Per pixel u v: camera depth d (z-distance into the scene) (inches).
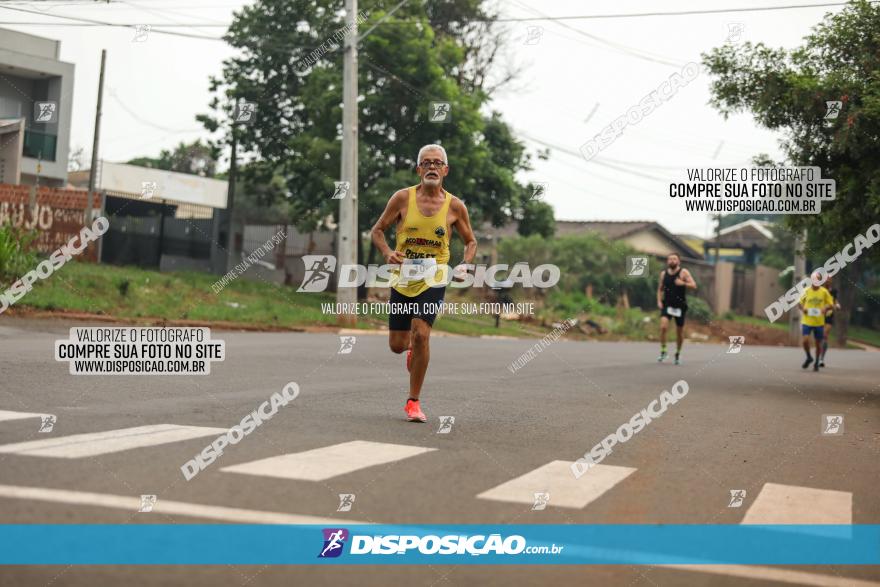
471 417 305.9
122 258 1056.2
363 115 1122.0
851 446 286.0
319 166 1125.7
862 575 145.7
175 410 280.1
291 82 1239.5
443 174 285.3
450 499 179.2
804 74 490.9
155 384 346.6
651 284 1642.5
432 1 1334.9
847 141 454.9
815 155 494.0
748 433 303.1
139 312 716.0
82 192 1005.2
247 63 1242.6
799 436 302.7
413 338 283.4
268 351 537.6
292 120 1252.5
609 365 606.5
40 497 161.5
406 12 1151.6
